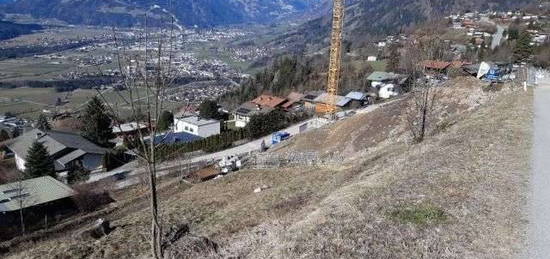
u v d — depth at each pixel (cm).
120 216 3278
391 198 1286
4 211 3272
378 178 1694
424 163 1680
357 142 4228
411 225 1091
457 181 1390
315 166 3325
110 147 5778
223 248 1266
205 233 1877
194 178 4125
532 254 953
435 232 1058
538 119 2270
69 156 5128
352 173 2458
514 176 1425
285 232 1197
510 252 966
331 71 7675
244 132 6309
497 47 9838
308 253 984
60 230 3169
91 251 1941
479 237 1036
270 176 3291
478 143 1856
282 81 10488
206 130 6731
